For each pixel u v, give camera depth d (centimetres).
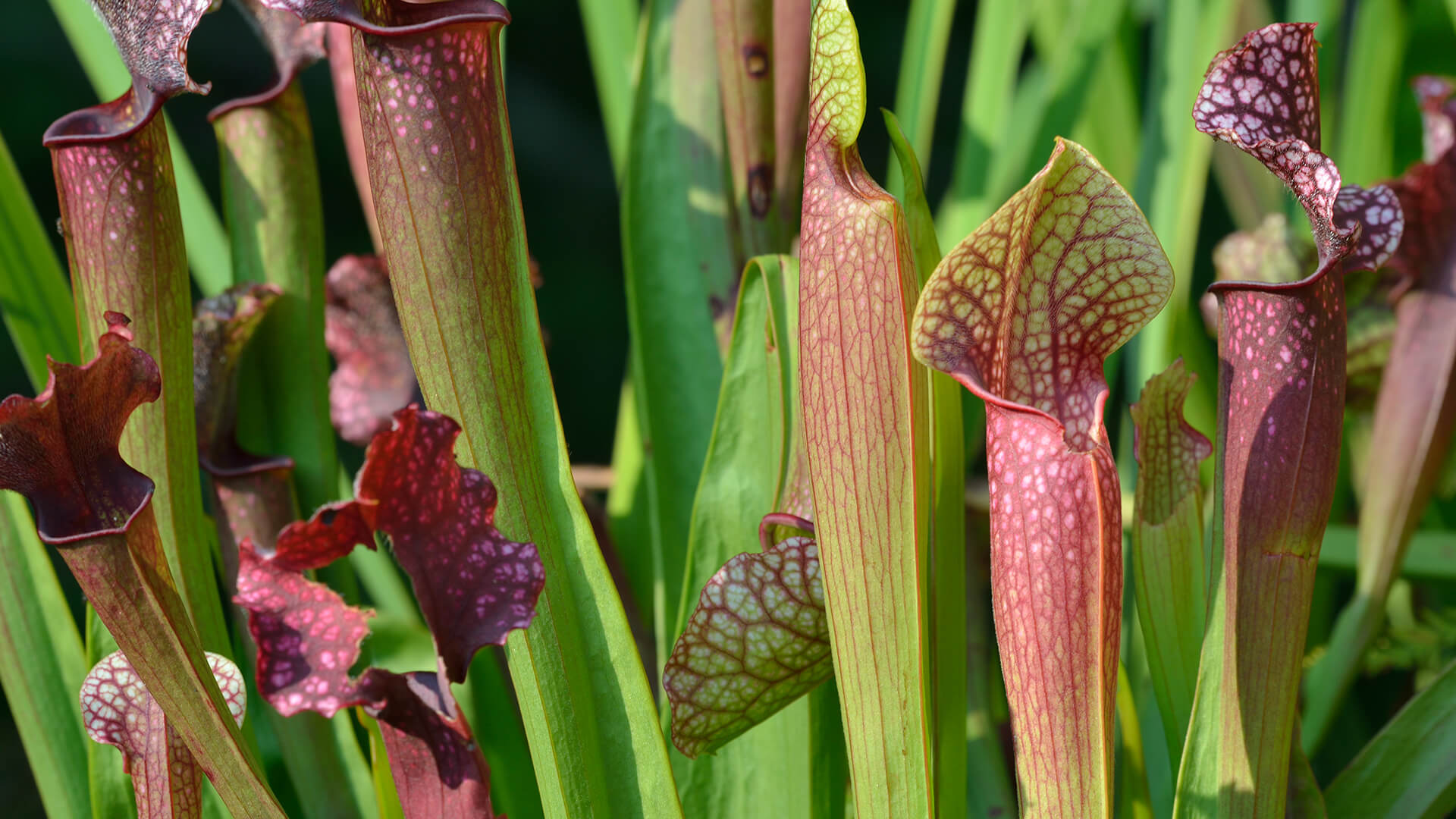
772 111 118
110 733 101
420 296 99
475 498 97
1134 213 97
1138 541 107
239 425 116
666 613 119
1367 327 138
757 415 111
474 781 99
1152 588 107
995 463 99
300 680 98
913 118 156
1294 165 98
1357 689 176
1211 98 99
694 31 119
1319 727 122
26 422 94
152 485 97
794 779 111
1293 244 142
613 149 161
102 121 103
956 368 98
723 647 103
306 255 115
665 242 120
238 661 118
